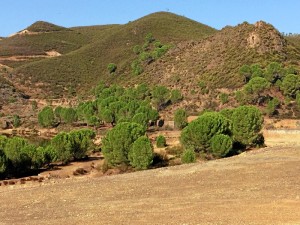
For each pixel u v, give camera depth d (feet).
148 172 104.94
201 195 71.97
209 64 332.60
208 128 140.26
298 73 283.38
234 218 55.47
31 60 540.93
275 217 54.80
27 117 334.44
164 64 375.04
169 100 296.51
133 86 359.46
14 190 94.63
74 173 133.90
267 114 242.37
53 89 442.91
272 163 97.66
